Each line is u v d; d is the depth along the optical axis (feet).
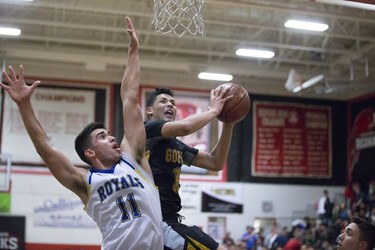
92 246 60.39
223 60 63.46
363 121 67.36
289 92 68.69
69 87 62.03
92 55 59.00
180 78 65.62
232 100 14.40
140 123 12.76
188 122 13.50
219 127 64.23
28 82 60.85
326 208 63.46
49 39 54.95
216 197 64.95
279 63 64.28
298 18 51.21
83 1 47.21
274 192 66.69
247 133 67.00
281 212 66.59
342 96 70.54
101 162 12.51
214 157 15.69
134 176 12.10
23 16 51.44
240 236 64.90
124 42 57.16
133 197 11.83
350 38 55.06
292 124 68.33
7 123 59.26
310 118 69.05
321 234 58.03
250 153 66.74
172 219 14.11
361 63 61.57
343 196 68.28
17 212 58.90
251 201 65.92
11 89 12.04
